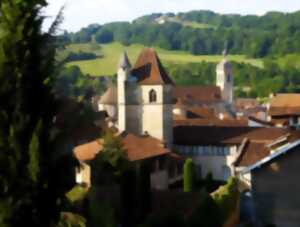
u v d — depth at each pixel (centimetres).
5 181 3566
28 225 3619
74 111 3841
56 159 3678
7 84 3588
